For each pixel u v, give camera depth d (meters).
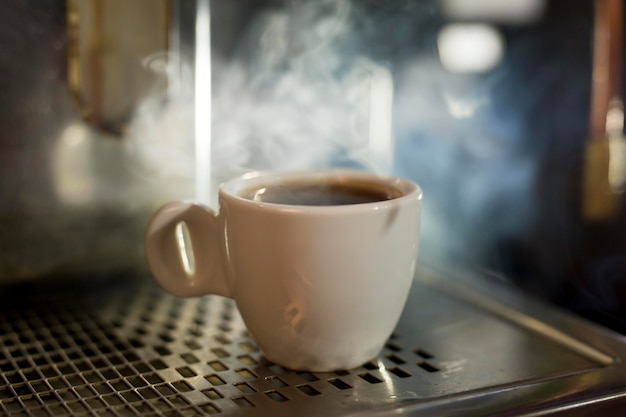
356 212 0.34
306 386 0.35
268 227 0.34
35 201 0.42
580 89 0.53
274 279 0.35
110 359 0.37
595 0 0.53
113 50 0.42
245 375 0.36
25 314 0.41
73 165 0.43
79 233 0.43
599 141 0.54
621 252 0.54
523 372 0.36
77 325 0.40
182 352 0.38
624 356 0.37
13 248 0.42
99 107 0.43
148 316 0.41
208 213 0.37
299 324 0.35
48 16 0.41
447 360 0.37
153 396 0.34
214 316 0.41
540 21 0.52
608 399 0.34
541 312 0.41
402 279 0.36
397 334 0.39
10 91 0.41
